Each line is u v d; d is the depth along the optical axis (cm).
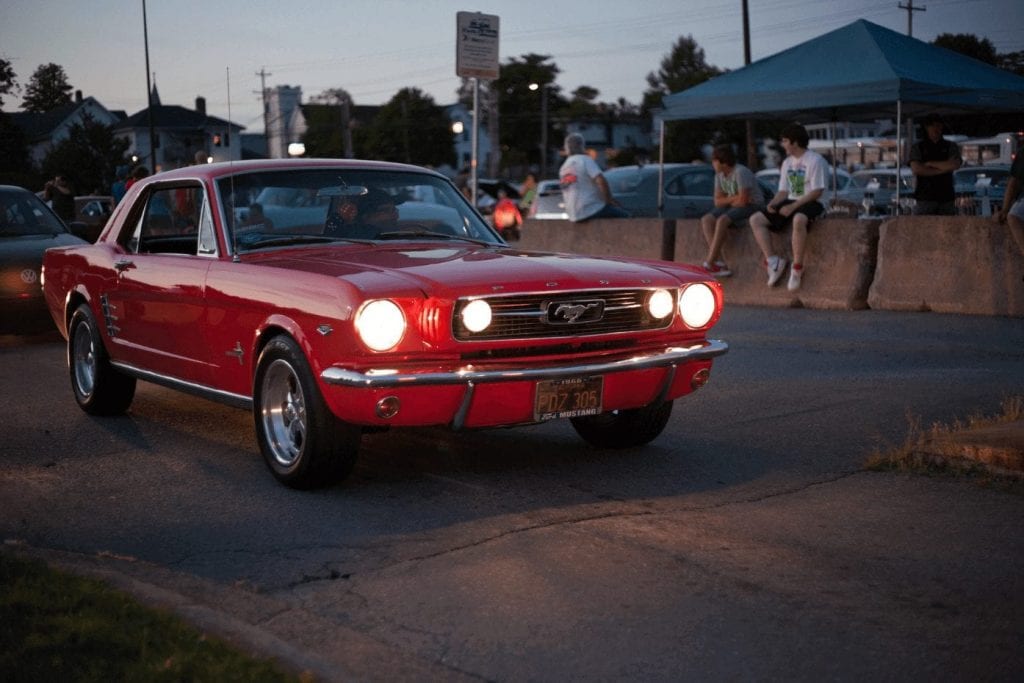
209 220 601
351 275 499
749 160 3519
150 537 467
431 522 476
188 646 329
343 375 479
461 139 10044
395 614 375
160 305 624
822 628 356
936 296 1051
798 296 1148
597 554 429
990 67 1274
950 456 537
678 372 551
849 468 552
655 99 9962
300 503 511
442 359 490
